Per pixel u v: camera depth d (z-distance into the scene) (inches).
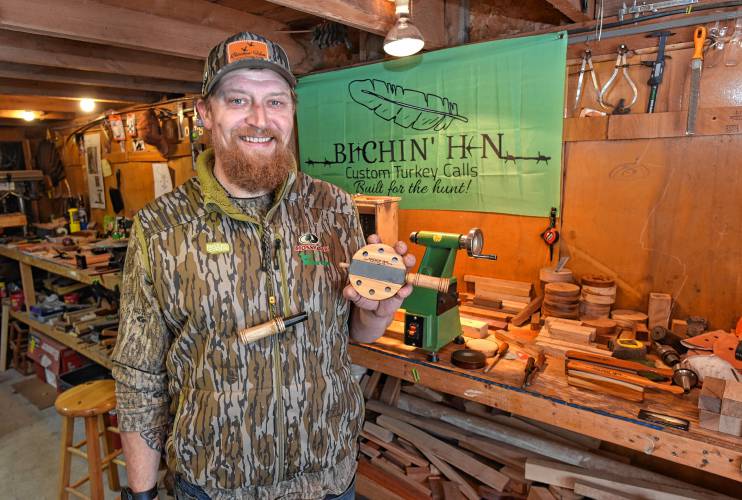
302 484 42.6
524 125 78.6
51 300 142.0
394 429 80.8
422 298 68.0
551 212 79.0
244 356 39.7
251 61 37.4
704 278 69.6
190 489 41.8
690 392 56.1
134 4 76.1
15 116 155.5
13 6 63.4
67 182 189.2
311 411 41.4
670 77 67.2
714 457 48.5
